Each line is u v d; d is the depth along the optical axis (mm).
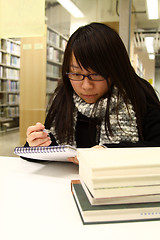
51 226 474
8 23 1871
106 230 457
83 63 855
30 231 456
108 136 1095
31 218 508
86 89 931
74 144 1164
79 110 1130
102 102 1045
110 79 943
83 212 474
